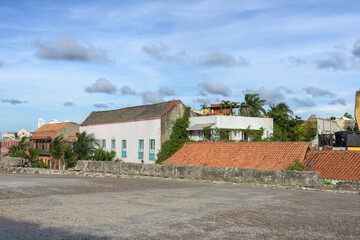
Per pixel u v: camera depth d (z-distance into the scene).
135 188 10.84
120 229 5.32
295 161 25.34
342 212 7.18
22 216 6.09
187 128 38.72
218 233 5.25
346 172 22.33
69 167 42.12
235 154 30.06
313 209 7.45
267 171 12.84
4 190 9.51
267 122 41.03
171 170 15.43
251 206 7.64
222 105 54.59
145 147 40.12
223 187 11.94
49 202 7.58
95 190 9.96
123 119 44.22
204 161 30.78
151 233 5.14
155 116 39.03
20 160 19.47
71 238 4.77
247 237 5.07
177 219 6.11
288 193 10.40
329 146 31.66
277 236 5.16
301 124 57.56
